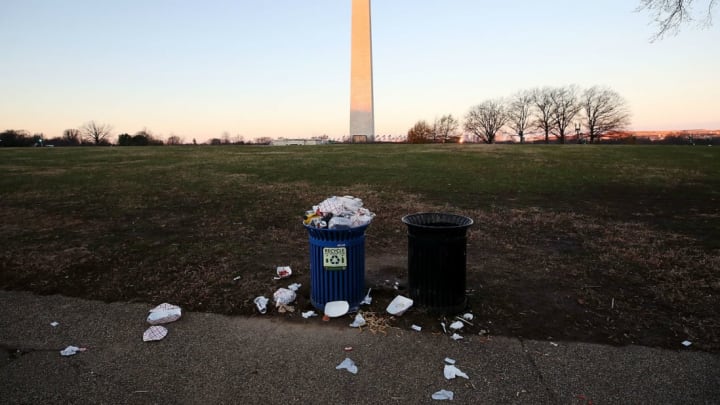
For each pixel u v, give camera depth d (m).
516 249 6.93
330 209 4.69
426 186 14.48
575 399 3.13
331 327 4.21
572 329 4.14
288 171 19.12
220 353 3.75
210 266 6.07
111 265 6.13
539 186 14.43
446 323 4.26
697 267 5.93
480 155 27.16
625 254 6.59
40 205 11.19
